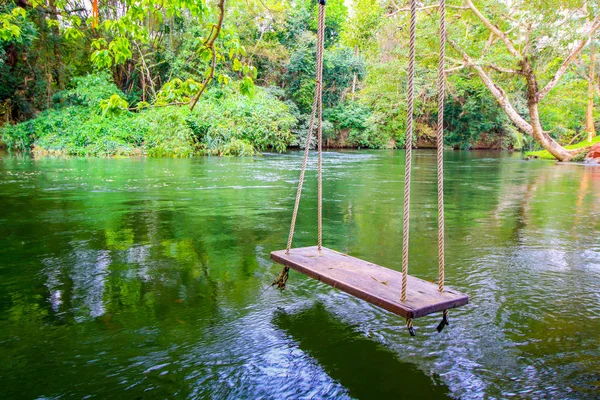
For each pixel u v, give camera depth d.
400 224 5.34
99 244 4.17
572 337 2.32
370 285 2.30
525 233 4.93
